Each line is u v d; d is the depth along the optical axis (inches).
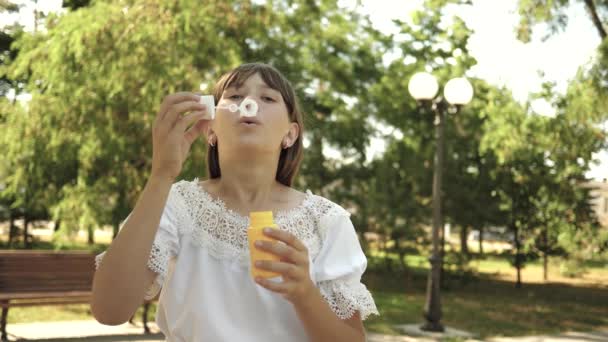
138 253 47.1
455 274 562.3
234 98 56.5
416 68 551.8
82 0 486.3
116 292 46.7
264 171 55.9
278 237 45.1
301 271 45.4
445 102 333.7
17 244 661.9
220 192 56.7
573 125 465.4
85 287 286.0
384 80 532.4
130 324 302.4
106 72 330.6
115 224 366.9
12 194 385.1
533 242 574.2
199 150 324.5
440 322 366.9
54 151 340.8
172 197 55.5
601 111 441.1
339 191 559.2
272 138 55.3
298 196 59.6
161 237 52.7
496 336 332.8
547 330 363.9
